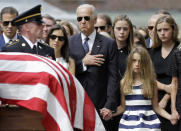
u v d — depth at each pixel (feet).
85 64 58.44
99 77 58.39
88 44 59.72
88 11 59.26
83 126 46.75
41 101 40.45
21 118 40.57
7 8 64.28
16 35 65.21
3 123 40.57
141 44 69.41
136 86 58.39
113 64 58.75
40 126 40.55
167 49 62.23
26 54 43.50
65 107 41.50
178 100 58.59
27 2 107.45
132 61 58.39
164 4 191.62
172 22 61.82
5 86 41.78
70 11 190.19
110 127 60.70
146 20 192.95
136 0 196.03
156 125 57.06
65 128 40.93
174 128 59.36
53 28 59.31
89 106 47.52
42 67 42.27
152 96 58.03
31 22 50.60
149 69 58.39
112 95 57.47
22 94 41.50
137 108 58.08
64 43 59.41
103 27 78.43
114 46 59.47
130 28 64.08
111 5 196.65
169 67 61.05
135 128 56.95
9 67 42.22
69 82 45.14
